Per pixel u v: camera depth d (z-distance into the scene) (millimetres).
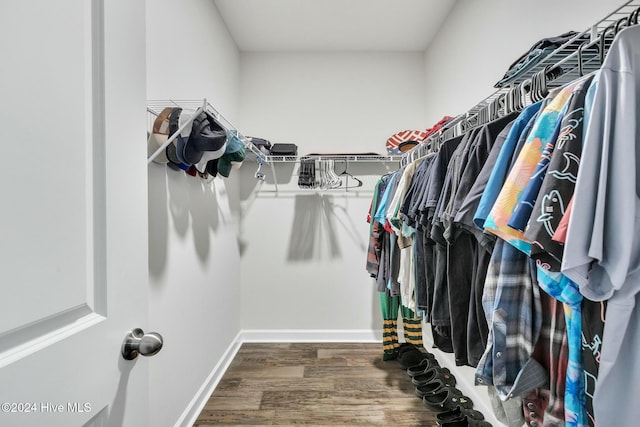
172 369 1317
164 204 1261
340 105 2484
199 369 1596
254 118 2486
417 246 1231
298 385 1768
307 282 2459
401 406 1571
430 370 1800
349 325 2455
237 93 2420
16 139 360
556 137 554
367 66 2496
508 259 659
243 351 2244
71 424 421
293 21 2104
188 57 1531
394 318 2107
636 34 467
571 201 483
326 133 2490
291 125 2488
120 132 529
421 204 1041
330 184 2236
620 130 443
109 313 498
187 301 1470
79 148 449
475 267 833
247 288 2451
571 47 809
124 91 543
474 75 1708
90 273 467
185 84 1496
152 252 1174
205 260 1698
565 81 879
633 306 438
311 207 2463
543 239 496
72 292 431
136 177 577
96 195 480
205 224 1704
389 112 2490
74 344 429
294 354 2188
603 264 442
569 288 503
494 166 686
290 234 2459
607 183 448
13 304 355
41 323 390
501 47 1455
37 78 386
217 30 1963
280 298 2455
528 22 1263
